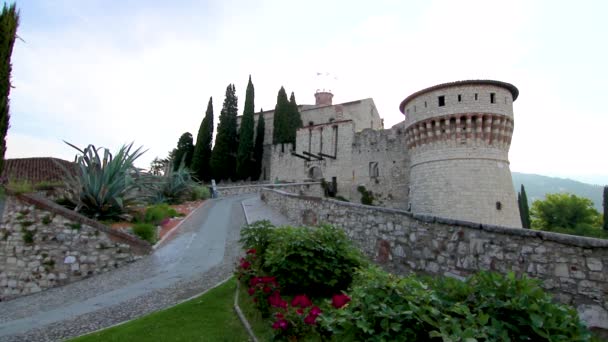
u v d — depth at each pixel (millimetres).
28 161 25906
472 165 25344
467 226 6902
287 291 6848
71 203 14969
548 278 5504
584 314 5023
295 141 52219
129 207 16547
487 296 3180
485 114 25109
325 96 61531
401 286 3195
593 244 5090
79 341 5598
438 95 26859
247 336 5414
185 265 11148
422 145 28125
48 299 9461
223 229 16828
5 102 11422
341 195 43719
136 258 12391
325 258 6781
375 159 41562
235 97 57969
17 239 11562
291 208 18203
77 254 11633
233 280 8734
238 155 53750
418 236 8148
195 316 6379
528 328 2895
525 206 42812
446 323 2773
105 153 15469
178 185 27547
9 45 11586
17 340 6234
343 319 3016
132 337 5480
